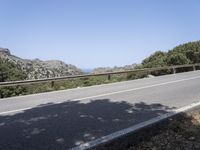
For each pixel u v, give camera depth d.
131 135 6.19
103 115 8.56
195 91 13.41
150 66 34.25
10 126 7.56
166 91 13.76
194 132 6.40
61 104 10.84
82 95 13.34
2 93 16.81
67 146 5.92
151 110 9.12
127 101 11.05
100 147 5.76
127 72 23.78
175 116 8.01
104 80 22.05
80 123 7.67
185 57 34.38
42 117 8.52
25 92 17.48
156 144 5.94
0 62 23.12
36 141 6.27
